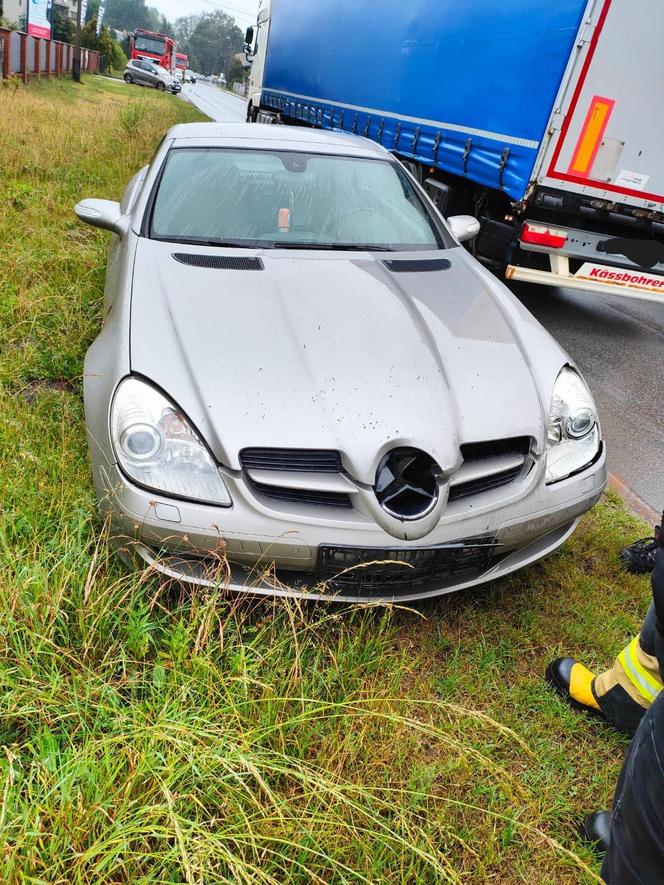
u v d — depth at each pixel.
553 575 2.75
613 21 4.73
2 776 1.57
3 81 17.55
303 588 2.14
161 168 3.43
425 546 2.11
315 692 1.91
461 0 6.38
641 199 5.32
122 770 1.62
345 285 2.79
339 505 2.11
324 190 3.45
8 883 1.34
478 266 3.31
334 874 1.56
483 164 5.98
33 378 3.59
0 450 2.82
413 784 1.79
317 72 10.88
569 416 2.46
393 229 3.38
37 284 4.52
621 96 4.98
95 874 1.40
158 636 2.09
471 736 1.99
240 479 2.06
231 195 3.31
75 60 28.03
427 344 2.48
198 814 1.54
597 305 6.93
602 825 1.75
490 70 5.84
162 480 2.07
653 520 3.36
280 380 2.21
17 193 6.69
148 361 2.26
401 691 2.13
